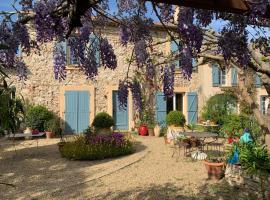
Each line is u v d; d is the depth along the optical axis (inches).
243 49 96.7
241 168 280.1
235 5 81.6
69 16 90.4
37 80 590.9
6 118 87.2
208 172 306.0
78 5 85.7
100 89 625.3
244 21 95.6
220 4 80.5
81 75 615.2
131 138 495.8
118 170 339.6
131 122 642.8
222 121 601.3
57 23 95.0
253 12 83.8
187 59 95.2
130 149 422.3
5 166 358.9
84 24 109.1
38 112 569.6
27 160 389.1
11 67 104.1
